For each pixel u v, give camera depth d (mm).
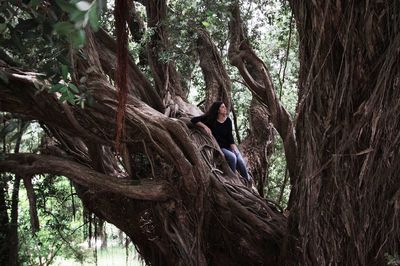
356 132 4605
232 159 7566
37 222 6914
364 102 4539
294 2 4883
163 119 6230
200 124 7680
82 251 12422
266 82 8250
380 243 4793
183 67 10680
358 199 4770
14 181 8445
